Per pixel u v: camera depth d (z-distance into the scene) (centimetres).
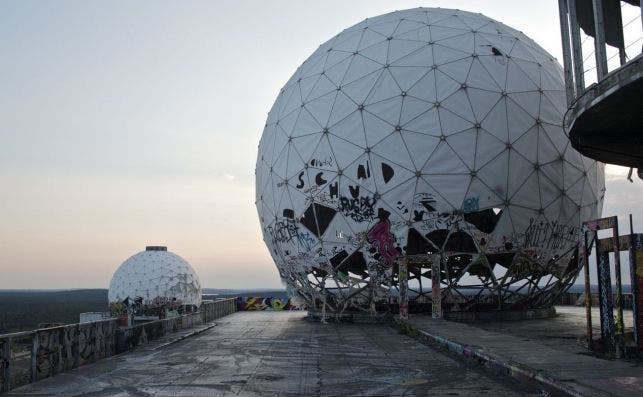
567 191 2503
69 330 1344
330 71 2717
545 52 2898
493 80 2481
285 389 1049
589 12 1398
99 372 1288
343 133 2497
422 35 2662
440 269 2541
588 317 1373
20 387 1116
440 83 2455
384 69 2548
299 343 1812
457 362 1339
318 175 2527
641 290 1209
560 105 2588
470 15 2900
